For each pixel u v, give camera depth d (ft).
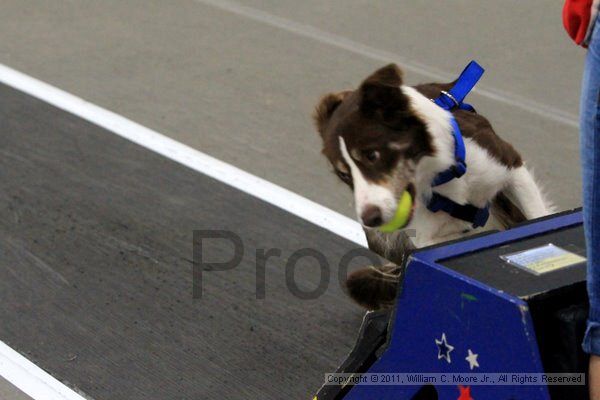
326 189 32.91
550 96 39.83
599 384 15.90
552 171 33.88
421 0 51.06
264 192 32.81
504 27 47.11
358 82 41.81
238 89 41.45
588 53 15.30
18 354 25.14
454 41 45.68
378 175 22.20
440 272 16.76
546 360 16.30
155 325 26.18
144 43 46.70
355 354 19.07
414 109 22.13
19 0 52.60
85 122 38.37
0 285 28.14
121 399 23.38
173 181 33.71
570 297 16.38
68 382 24.04
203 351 25.04
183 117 38.83
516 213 24.39
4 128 37.88
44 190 33.19
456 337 16.75
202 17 49.83
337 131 22.66
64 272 28.71
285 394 23.34
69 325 26.27
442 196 23.08
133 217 31.45
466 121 23.00
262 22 48.85
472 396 16.72
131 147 36.27
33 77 42.83
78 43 46.78
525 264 17.04
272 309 26.63
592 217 15.61
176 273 28.45
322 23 48.44
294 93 40.93
